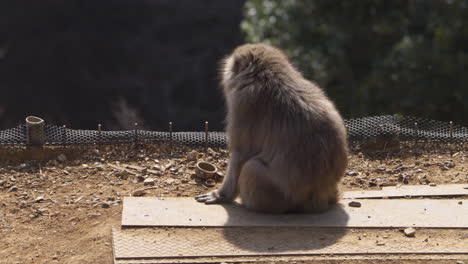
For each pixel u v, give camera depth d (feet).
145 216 23.58
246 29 54.85
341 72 51.26
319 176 23.54
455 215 24.14
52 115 94.99
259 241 21.95
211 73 96.78
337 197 25.23
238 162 24.70
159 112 94.48
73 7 99.04
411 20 54.24
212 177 27.84
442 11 51.16
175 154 30.35
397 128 31.63
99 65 98.68
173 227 22.86
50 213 24.70
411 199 25.98
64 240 22.81
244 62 24.76
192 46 98.68
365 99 48.11
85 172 28.37
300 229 22.90
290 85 24.47
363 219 23.73
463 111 47.11
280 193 23.73
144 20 100.73
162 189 26.89
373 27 53.88
